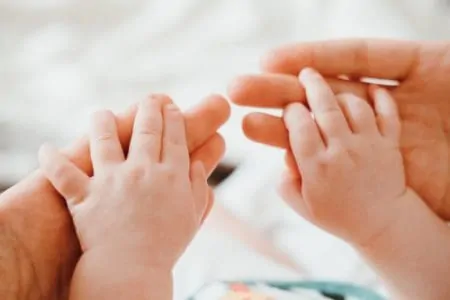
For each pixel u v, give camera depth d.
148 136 0.50
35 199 0.51
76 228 0.50
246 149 0.75
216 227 0.67
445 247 0.54
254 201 0.70
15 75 0.84
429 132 0.55
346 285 0.61
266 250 0.66
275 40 0.85
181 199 0.50
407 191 0.54
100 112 0.52
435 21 0.81
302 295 0.60
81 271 0.49
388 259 0.53
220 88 0.80
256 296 0.59
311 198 0.52
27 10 0.92
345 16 0.83
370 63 0.54
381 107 0.53
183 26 0.89
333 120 0.51
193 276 0.63
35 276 0.50
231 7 0.90
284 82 0.52
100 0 0.93
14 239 0.50
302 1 0.87
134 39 0.88
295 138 0.51
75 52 0.87
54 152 0.51
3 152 0.78
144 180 0.49
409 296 0.54
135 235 0.49
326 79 0.54
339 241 0.66
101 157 0.50
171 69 0.83
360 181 0.52
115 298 0.48
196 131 0.52
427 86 0.55
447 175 0.55
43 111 0.80
